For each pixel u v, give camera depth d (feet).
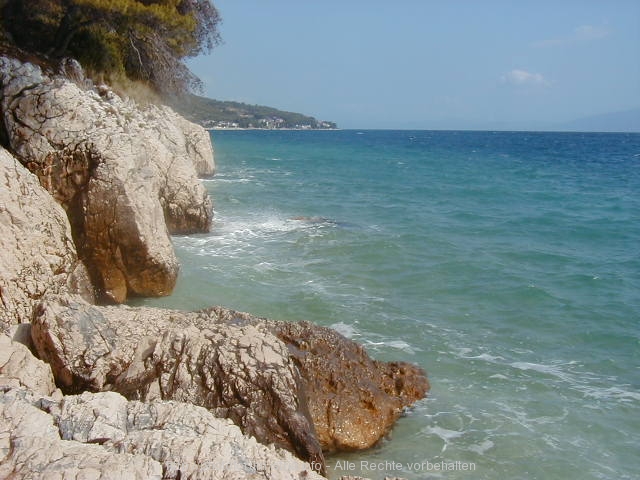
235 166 151.33
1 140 42.09
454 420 30.53
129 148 42.24
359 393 29.68
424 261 58.34
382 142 365.40
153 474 18.25
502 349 39.11
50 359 27.04
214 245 60.18
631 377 35.94
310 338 31.96
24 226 34.76
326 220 76.07
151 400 25.07
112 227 40.60
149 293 43.42
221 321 32.19
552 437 29.45
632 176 147.95
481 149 283.18
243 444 20.88
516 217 84.64
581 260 60.95
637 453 28.45
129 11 65.05
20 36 64.03
